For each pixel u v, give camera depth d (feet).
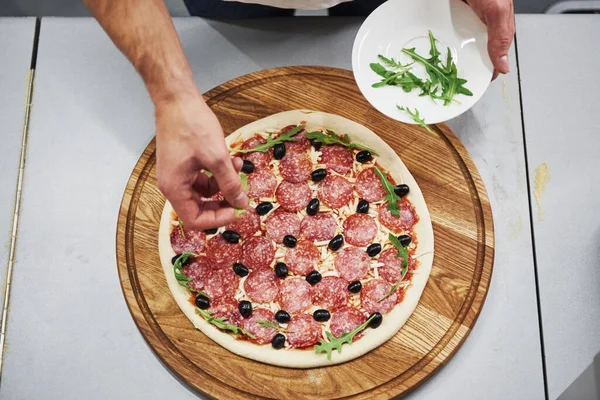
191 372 3.14
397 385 3.11
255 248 3.26
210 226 2.89
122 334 3.28
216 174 2.76
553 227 3.38
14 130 3.56
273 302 3.21
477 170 3.37
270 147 3.41
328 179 3.35
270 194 3.36
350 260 3.24
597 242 3.35
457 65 3.18
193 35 3.67
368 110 3.49
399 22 3.23
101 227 3.43
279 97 3.52
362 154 3.37
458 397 3.16
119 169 3.51
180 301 3.19
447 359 3.14
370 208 3.32
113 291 3.33
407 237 3.23
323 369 3.13
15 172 3.50
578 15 3.70
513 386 3.17
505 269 3.33
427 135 3.44
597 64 3.62
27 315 3.30
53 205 3.45
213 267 3.26
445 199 3.35
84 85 3.62
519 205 3.41
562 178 3.44
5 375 3.22
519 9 4.74
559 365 3.19
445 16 3.19
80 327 3.28
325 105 3.50
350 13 3.93
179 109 2.73
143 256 3.29
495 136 3.50
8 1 4.92
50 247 3.39
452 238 3.30
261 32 3.67
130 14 2.72
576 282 3.30
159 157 2.77
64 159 3.52
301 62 3.63
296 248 3.26
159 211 3.36
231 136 3.43
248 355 3.12
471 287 3.23
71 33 3.70
